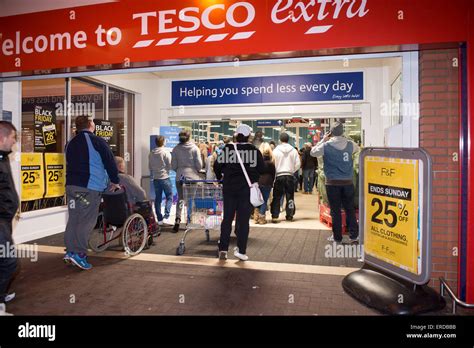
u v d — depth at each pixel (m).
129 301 3.39
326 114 9.35
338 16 3.63
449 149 3.58
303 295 3.54
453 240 3.58
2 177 3.04
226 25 3.94
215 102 10.03
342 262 4.63
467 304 3.12
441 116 3.59
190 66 4.32
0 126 3.05
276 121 12.02
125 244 4.82
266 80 9.66
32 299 3.44
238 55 3.94
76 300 3.42
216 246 5.43
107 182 4.60
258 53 3.87
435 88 3.60
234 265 4.49
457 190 3.57
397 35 3.49
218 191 4.92
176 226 6.44
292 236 6.14
